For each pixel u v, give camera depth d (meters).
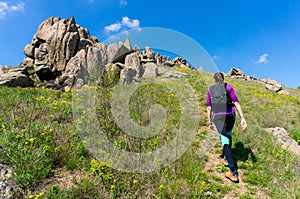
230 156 4.41
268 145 5.76
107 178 3.33
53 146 4.29
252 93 14.87
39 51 20.91
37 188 3.34
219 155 5.39
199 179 4.16
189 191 3.68
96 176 3.60
